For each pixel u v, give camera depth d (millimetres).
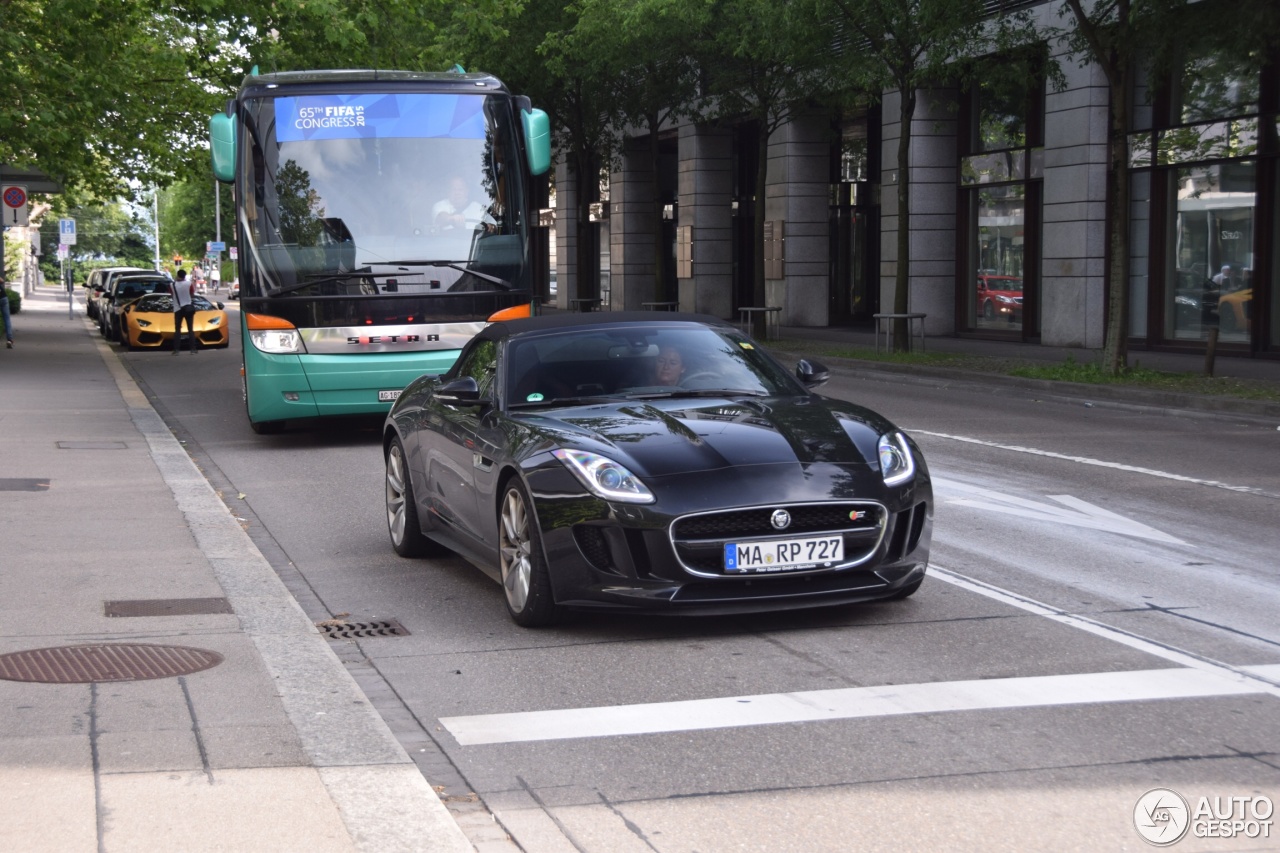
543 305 59312
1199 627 6480
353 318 13664
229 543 8602
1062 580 7551
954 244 30750
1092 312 25828
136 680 5516
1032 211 27953
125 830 3887
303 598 7566
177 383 22859
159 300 31672
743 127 41781
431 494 8078
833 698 5426
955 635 6375
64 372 23344
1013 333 28906
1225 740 4836
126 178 35000
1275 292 22625
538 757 4816
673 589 6129
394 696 5602
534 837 4066
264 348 13664
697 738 4984
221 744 4707
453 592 7637
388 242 13742
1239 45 17297
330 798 4180
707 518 6152
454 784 4555
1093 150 25453
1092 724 5035
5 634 6273
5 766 4441
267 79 14086
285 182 13680
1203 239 23969
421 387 8789
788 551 6191
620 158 46969
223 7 24656
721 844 3998
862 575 6395
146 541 8641
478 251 13914
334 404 13750
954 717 5148
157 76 30828
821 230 36938
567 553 6316
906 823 4133
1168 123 24391
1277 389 17500
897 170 28375
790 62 26562
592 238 52688
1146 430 14938
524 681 5789
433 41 33531
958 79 29750
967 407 17500
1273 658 5922
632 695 5543
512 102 14336
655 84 32750
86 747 4648
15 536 8758
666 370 7527
